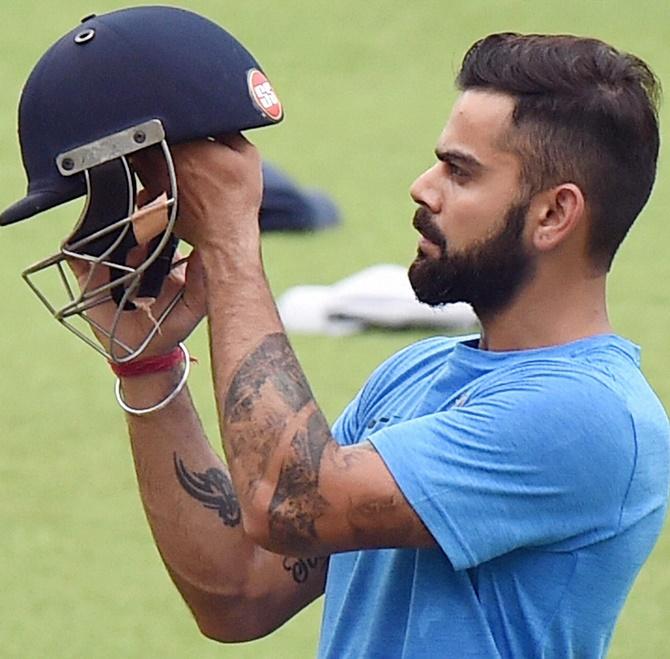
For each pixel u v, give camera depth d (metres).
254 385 10.53
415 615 10.62
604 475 10.38
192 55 10.57
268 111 10.77
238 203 10.80
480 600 10.55
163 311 11.65
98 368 35.38
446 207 10.84
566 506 10.37
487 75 10.78
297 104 61.50
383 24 70.62
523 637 10.54
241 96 10.63
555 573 10.52
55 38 69.00
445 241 10.84
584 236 10.79
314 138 56.81
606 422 10.39
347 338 36.62
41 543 27.30
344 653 11.14
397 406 11.56
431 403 11.11
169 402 12.02
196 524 12.04
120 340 11.66
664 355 35.56
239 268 10.77
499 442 10.31
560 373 10.54
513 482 10.30
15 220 10.68
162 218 10.58
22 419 32.53
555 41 10.83
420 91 62.84
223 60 10.66
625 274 41.25
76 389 34.16
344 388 33.47
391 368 11.96
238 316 10.70
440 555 10.60
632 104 10.72
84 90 10.51
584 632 10.69
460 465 10.30
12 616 24.84
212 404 32.00
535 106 10.63
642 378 10.95
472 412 10.44
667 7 70.38
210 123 10.54
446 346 11.84
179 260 11.72
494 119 10.69
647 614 24.48
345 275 42.03
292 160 54.03
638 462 10.53
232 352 10.63
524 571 10.53
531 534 10.38
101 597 25.45
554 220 10.71
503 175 10.69
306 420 10.45
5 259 42.91
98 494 29.14
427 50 67.94
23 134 10.74
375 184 51.06
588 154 10.63
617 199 10.77
